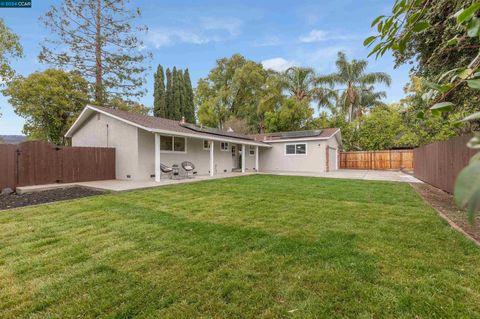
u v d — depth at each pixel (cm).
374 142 1988
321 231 379
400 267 263
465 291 219
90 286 240
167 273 262
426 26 133
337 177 1202
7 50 1288
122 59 1914
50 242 346
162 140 1141
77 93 1584
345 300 214
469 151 576
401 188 811
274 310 205
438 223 406
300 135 1739
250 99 2891
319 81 2236
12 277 257
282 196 671
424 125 1483
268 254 302
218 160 1501
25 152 812
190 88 2956
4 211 512
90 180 992
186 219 452
